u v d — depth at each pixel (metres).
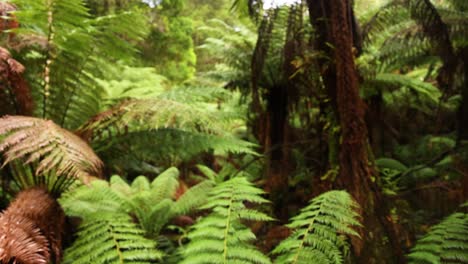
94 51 1.82
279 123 2.81
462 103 2.98
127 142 1.68
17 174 1.56
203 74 3.48
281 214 2.46
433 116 3.98
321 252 1.09
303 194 2.50
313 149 2.76
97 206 1.76
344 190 1.41
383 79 2.94
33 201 1.20
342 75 1.56
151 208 2.02
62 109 1.81
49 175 1.49
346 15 1.63
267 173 2.68
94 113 1.95
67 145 1.18
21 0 1.63
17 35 1.70
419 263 1.23
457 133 3.20
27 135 1.18
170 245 1.85
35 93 1.80
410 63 3.23
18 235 0.89
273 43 2.38
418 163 3.44
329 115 1.83
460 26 2.45
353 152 1.54
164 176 2.33
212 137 1.75
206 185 2.13
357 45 1.91
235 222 1.22
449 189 2.32
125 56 1.89
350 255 1.43
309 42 1.83
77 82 1.82
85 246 1.16
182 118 1.56
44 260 0.84
